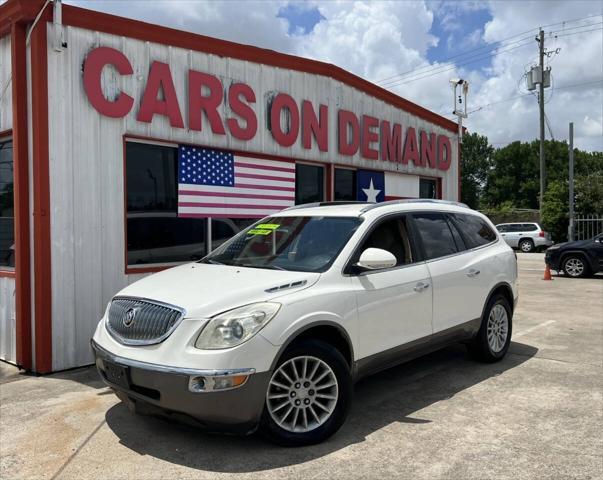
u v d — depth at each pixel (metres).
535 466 3.69
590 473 3.58
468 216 6.34
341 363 4.13
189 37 7.29
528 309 10.18
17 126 5.96
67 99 6.07
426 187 12.95
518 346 7.18
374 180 10.95
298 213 5.49
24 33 6.00
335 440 4.12
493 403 4.95
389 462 3.75
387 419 4.56
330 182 9.73
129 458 3.83
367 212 5.04
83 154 6.21
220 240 7.95
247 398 3.65
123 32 6.56
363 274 4.59
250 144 8.22
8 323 6.47
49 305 5.93
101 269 6.39
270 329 3.77
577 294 12.24
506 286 6.38
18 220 5.98
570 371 5.98
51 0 5.82
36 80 5.81
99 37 6.35
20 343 6.04
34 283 5.94
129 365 3.80
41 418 4.60
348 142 10.10
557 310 10.06
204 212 7.64
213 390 3.56
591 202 29.70
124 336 4.04
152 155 7.08
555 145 67.12
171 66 7.12
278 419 3.92
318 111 9.45
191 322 3.71
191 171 7.48
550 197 31.27
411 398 5.10
